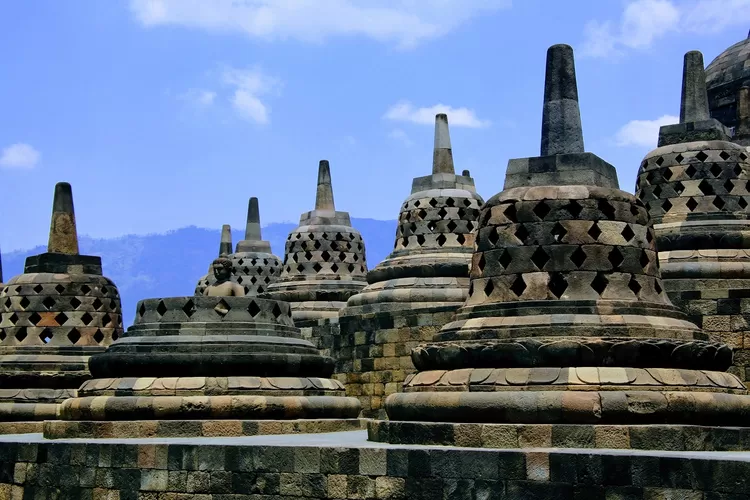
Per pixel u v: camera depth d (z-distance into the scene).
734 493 13.20
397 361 28.98
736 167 26.48
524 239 17.31
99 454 18.98
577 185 17.47
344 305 36.88
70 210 29.41
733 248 25.17
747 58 32.94
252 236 43.88
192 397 21.17
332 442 17.88
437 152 32.97
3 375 27.08
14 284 28.53
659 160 27.09
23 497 19.95
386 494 15.72
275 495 16.88
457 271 30.89
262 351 22.38
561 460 14.42
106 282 29.14
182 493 17.86
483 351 16.48
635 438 14.97
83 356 28.02
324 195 39.00
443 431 16.12
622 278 16.94
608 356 15.87
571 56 18.66
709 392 15.92
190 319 22.72
